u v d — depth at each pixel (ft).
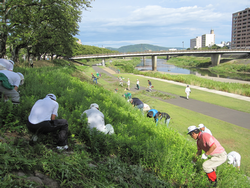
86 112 16.38
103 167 11.00
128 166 12.73
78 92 26.89
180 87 89.40
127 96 39.01
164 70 276.62
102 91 37.83
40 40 83.76
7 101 14.12
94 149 13.16
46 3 62.44
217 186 13.53
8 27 57.77
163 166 12.96
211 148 13.39
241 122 39.88
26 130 12.73
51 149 11.49
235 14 436.35
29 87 23.75
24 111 14.67
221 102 58.54
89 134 14.16
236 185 13.66
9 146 9.07
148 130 19.42
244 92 71.97
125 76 142.61
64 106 21.24
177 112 47.03
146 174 12.07
